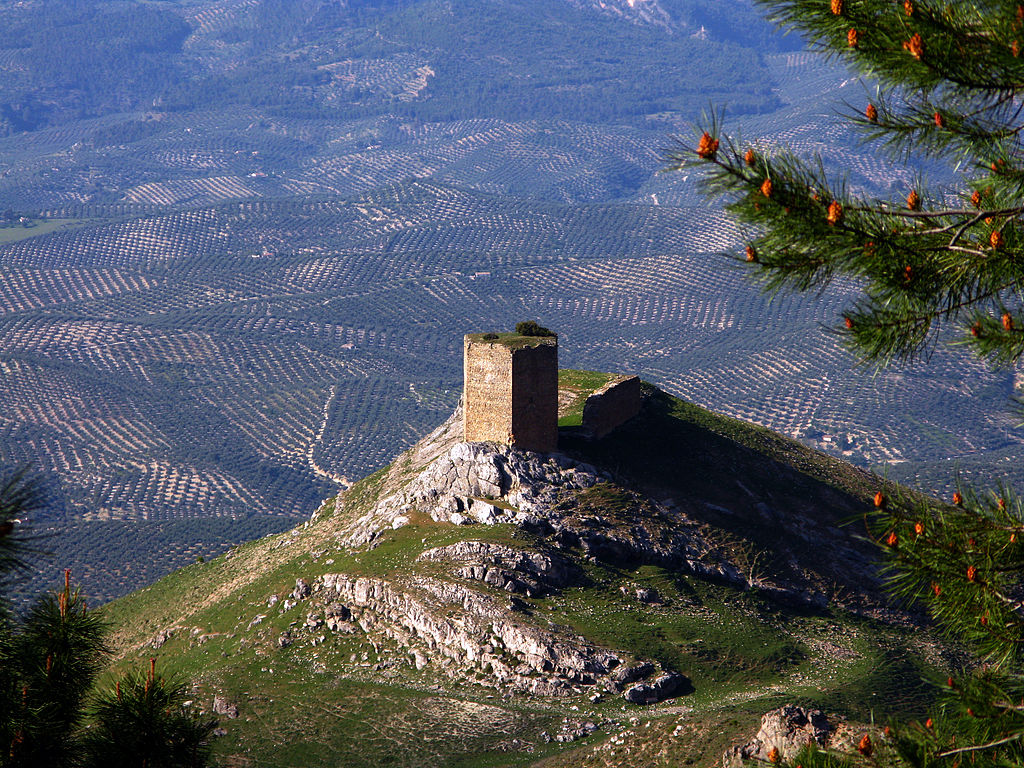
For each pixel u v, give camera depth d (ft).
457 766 184.55
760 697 202.49
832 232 50.21
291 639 233.14
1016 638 50.88
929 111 50.49
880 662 224.74
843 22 50.03
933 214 50.70
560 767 171.53
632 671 206.39
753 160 49.80
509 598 222.69
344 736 198.08
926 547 51.98
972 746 51.37
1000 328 51.49
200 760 67.41
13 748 60.75
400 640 223.92
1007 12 47.37
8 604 57.36
